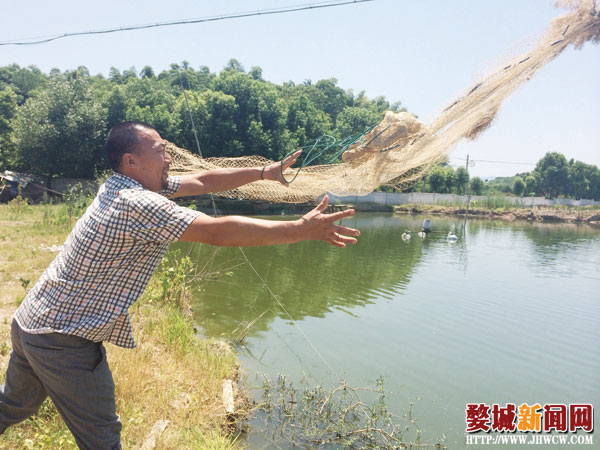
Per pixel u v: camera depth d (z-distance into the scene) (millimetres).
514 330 9062
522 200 62594
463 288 12633
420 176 3582
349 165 3408
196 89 59438
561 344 8297
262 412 5148
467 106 3070
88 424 2273
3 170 41375
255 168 3094
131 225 2035
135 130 2273
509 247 23016
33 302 2184
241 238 2031
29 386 2451
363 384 6180
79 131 36906
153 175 2352
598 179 85250
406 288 12305
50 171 37281
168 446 3654
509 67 3004
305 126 49750
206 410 4594
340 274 13695
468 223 39688
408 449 4699
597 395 6301
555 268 16828
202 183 2895
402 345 7812
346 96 79000
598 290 13047
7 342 4895
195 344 6285
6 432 3176
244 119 43594
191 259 14008
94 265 2076
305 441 4656
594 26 2848
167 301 7707
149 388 4520
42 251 10461
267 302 9820
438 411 5590
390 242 22656
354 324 8820
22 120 36344
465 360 7305
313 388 5871
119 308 2168
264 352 6996
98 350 2258
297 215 33250
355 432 4898
